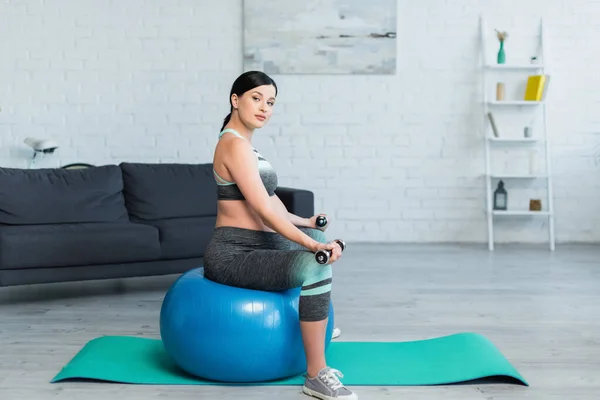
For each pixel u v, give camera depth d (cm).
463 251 551
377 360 274
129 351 284
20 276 368
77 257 377
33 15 577
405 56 585
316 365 237
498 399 235
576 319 344
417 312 358
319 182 592
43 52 579
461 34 584
